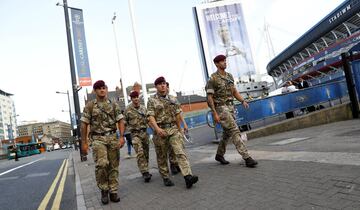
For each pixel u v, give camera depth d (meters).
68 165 13.38
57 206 4.83
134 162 9.52
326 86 12.05
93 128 4.51
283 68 38.97
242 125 10.10
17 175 11.18
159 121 4.69
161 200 4.01
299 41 30.95
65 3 15.23
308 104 11.38
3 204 5.64
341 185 3.10
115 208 4.03
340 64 23.77
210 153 7.81
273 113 10.55
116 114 4.68
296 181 3.56
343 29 24.70
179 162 4.45
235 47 66.38
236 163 5.52
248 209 2.99
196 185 4.41
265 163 4.95
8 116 124.88
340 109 10.90
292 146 6.27
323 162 4.18
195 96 76.12
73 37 15.02
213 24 66.81
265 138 9.14
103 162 4.37
